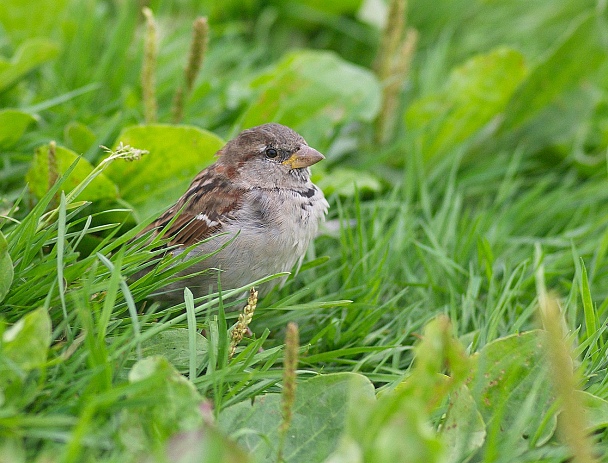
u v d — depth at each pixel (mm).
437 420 5984
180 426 5324
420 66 12688
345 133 10883
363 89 10438
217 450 4680
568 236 9242
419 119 10680
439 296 8344
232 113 10711
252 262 7801
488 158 10891
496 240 9172
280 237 7863
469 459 5688
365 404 5043
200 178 8328
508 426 5992
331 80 10398
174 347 6414
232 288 7859
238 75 11477
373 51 13016
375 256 8422
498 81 10477
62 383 5539
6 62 9789
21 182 9062
